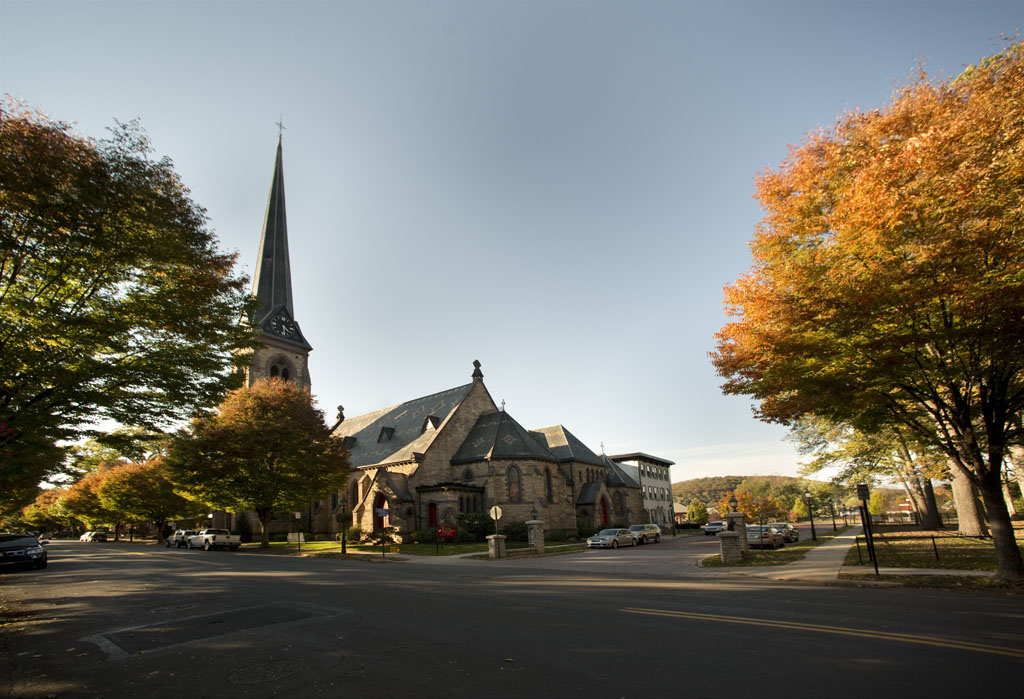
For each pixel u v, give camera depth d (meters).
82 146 14.60
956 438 16.16
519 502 46.91
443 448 50.62
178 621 11.47
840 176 16.27
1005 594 13.34
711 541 44.75
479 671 7.23
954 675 6.77
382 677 7.09
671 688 6.42
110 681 7.53
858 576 16.55
